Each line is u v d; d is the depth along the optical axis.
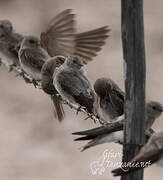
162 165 6.76
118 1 27.11
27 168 15.96
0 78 21.64
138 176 6.94
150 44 23.25
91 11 26.06
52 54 12.83
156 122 17.31
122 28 6.91
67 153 16.77
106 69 21.53
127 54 6.91
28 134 17.84
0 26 14.91
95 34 12.38
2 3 27.22
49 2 27.27
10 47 14.58
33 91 20.62
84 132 7.73
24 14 26.08
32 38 12.98
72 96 10.62
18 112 19.20
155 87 20.05
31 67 12.91
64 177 15.40
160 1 26.58
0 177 15.45
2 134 17.83
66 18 12.58
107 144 16.55
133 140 6.95
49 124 18.38
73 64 11.02
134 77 6.91
